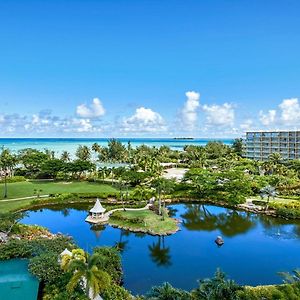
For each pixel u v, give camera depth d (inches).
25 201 3998.5
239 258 2386.8
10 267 1749.5
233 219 3469.5
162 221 3171.8
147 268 2207.2
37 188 4800.7
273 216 3528.5
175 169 7465.6
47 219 3467.0
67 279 1550.2
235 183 4084.6
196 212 3767.2
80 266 1406.3
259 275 2102.6
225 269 2192.4
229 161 6717.5
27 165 6363.2
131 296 1660.9
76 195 4274.1
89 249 2561.5
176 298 1401.3
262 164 6210.6
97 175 5757.9
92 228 3134.8
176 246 2645.2
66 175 5772.6
